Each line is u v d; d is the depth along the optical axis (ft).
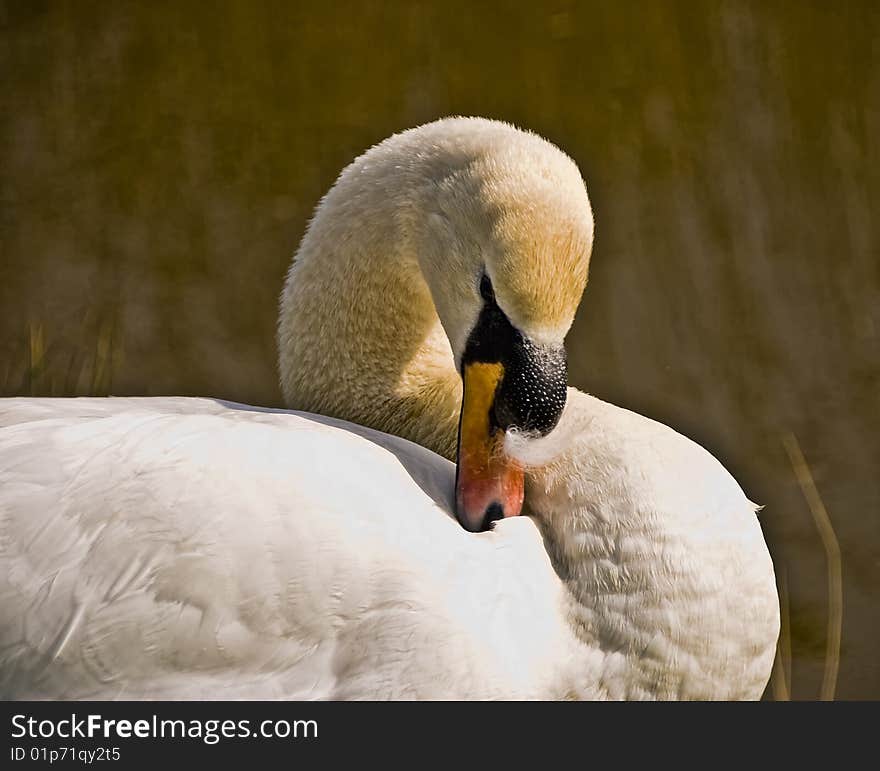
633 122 65.41
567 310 25.53
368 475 24.57
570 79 67.72
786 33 68.59
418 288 28.91
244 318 55.16
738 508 25.07
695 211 60.44
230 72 68.59
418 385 29.53
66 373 43.80
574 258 25.40
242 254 58.13
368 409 29.68
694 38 68.74
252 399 52.54
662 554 24.29
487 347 25.71
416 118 66.80
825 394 51.96
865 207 60.90
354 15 71.41
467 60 69.05
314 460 24.36
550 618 24.23
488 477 25.31
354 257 29.17
